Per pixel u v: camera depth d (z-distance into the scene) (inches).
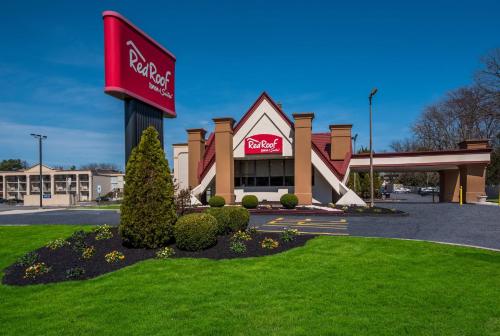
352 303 224.1
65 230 531.8
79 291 259.3
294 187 1010.1
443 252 357.1
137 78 403.5
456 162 1067.3
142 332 188.7
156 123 451.8
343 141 1067.9
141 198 363.9
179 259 332.8
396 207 977.5
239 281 269.9
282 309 215.2
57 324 202.5
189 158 1133.1
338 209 854.5
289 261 324.5
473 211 817.5
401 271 293.3
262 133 1032.8
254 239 407.2
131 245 375.9
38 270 305.9
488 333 183.6
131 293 248.8
